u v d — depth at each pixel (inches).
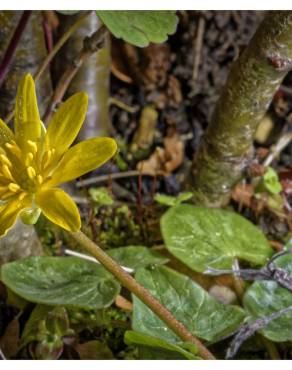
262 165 9.5
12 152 6.6
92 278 8.0
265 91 8.3
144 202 10.4
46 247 9.4
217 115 8.7
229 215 8.8
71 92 10.1
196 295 7.9
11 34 9.0
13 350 8.0
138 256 8.4
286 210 9.9
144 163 10.7
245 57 8.1
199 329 7.7
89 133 10.4
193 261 8.4
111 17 7.1
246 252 8.6
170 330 7.6
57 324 7.8
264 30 7.9
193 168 9.5
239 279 8.6
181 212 8.7
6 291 8.5
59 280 8.0
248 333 7.6
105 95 10.4
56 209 6.3
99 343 8.2
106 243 9.8
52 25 10.5
